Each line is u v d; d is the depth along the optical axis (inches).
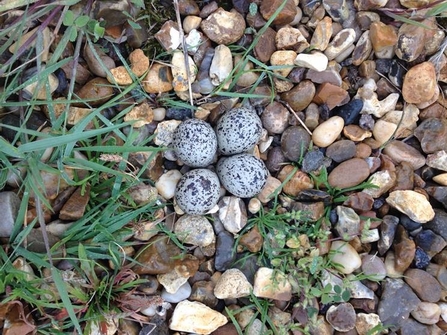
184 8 10.1
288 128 10.8
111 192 9.9
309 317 10.4
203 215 10.4
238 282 10.2
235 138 9.9
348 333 10.8
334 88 10.5
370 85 10.9
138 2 9.4
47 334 9.3
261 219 10.7
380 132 10.9
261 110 10.7
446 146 10.9
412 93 10.7
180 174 10.4
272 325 10.4
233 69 10.3
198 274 10.5
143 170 9.8
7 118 9.5
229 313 10.2
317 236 10.6
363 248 11.0
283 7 10.2
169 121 10.2
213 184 9.9
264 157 10.9
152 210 10.2
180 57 10.1
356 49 10.8
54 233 9.5
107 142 9.9
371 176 10.9
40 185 8.7
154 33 10.2
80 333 8.5
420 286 10.7
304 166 10.7
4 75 8.8
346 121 10.9
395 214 11.0
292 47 10.5
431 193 11.1
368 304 10.8
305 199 10.8
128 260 10.1
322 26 10.4
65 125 9.2
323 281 10.7
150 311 10.1
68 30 8.9
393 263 10.9
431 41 10.7
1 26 9.5
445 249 11.0
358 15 10.7
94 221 9.6
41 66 9.4
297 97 10.6
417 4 10.6
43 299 9.3
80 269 9.6
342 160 10.9
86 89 9.8
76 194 9.7
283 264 10.6
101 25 9.6
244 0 10.2
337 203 10.9
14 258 9.2
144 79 10.0
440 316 10.9
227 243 10.6
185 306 10.1
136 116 10.0
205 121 10.5
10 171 9.3
